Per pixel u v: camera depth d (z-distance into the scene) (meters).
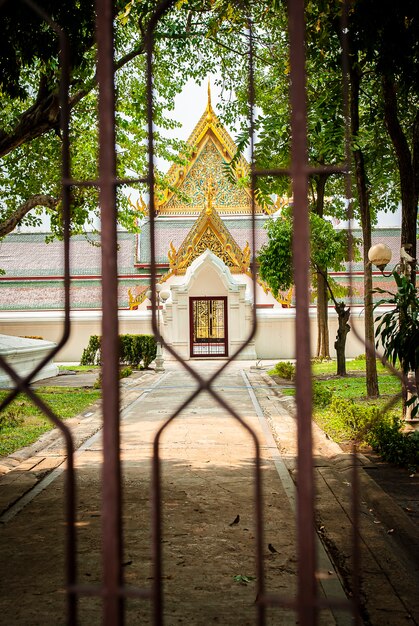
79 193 16.58
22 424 10.76
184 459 7.93
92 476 7.05
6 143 11.85
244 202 36.88
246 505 5.80
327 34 8.66
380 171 15.48
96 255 36.94
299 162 1.69
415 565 4.29
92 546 4.70
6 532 5.09
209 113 36.59
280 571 4.17
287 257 21.00
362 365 22.38
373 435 8.33
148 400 14.74
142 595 1.71
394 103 10.12
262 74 15.19
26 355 19.86
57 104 11.42
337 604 1.65
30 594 3.85
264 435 9.72
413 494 6.14
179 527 5.14
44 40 7.13
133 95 17.25
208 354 30.83
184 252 32.59
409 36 7.65
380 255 9.04
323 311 25.20
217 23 10.30
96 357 28.41
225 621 3.44
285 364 21.19
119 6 9.20
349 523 5.25
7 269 36.62
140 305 32.31
